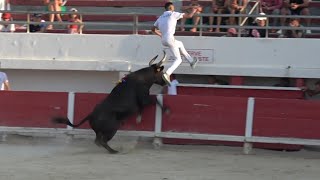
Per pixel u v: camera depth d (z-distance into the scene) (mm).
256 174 10609
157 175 10359
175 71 16516
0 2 20359
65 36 17125
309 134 12750
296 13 17875
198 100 13234
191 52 16531
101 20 20219
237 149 13367
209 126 13219
